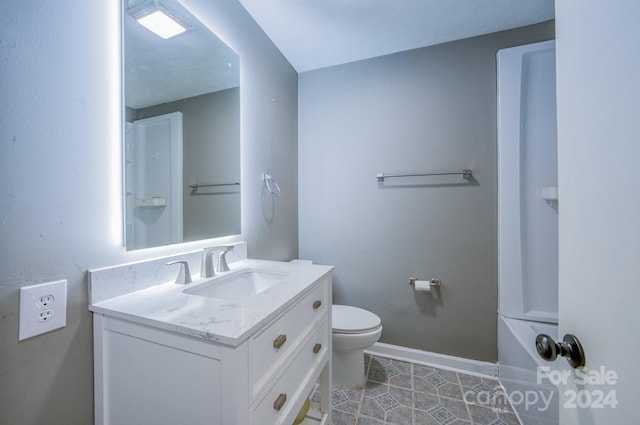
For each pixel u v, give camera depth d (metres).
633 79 0.40
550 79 1.66
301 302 0.95
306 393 0.96
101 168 0.83
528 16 1.62
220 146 1.34
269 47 1.78
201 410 0.64
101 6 0.83
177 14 1.08
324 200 2.18
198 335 0.63
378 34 1.77
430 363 1.89
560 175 0.60
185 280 1.00
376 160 2.04
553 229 1.66
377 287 2.04
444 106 1.87
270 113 1.79
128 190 0.90
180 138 1.11
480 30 1.75
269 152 1.78
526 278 1.68
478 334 1.80
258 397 0.68
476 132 1.80
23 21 0.65
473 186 1.81
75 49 0.76
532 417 1.27
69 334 0.74
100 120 0.83
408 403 1.51
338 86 2.13
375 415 1.42
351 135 2.10
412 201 1.95
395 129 1.99
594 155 0.49
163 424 0.69
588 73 0.51
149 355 0.71
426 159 1.91
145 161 0.96
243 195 1.51
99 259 0.82
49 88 0.70
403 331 1.97
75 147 0.76
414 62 1.94
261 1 1.48
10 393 0.64
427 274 1.92
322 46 1.89
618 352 0.43
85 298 0.78
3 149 0.62
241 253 1.44
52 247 0.71
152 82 0.99
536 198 1.68
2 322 0.63
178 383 0.67
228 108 1.39
